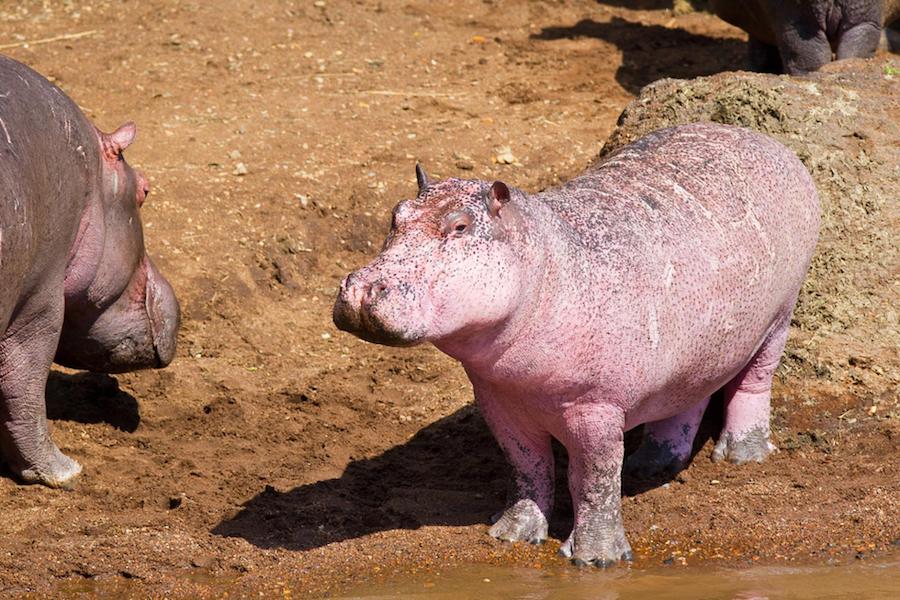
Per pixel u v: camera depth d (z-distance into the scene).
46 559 23.91
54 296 26.69
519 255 21.55
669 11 60.69
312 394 32.00
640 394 23.56
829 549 24.05
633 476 27.52
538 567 23.62
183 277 36.44
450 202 21.50
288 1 56.69
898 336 30.16
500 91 49.38
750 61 52.81
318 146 43.47
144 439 29.72
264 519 25.77
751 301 25.23
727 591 22.19
